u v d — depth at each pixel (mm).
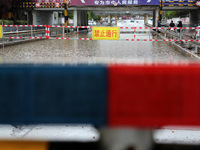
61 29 38188
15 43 19766
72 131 4008
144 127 1740
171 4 41438
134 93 1677
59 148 2123
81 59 12305
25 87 1724
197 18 46562
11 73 1724
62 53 14961
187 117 1665
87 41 25219
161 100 1671
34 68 1714
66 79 1702
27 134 3895
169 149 2188
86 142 2141
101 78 1689
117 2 41719
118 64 1760
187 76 1657
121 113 1688
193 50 15359
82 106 1709
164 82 1664
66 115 1714
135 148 1785
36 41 24375
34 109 1727
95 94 1697
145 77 1669
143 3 41469
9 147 2002
